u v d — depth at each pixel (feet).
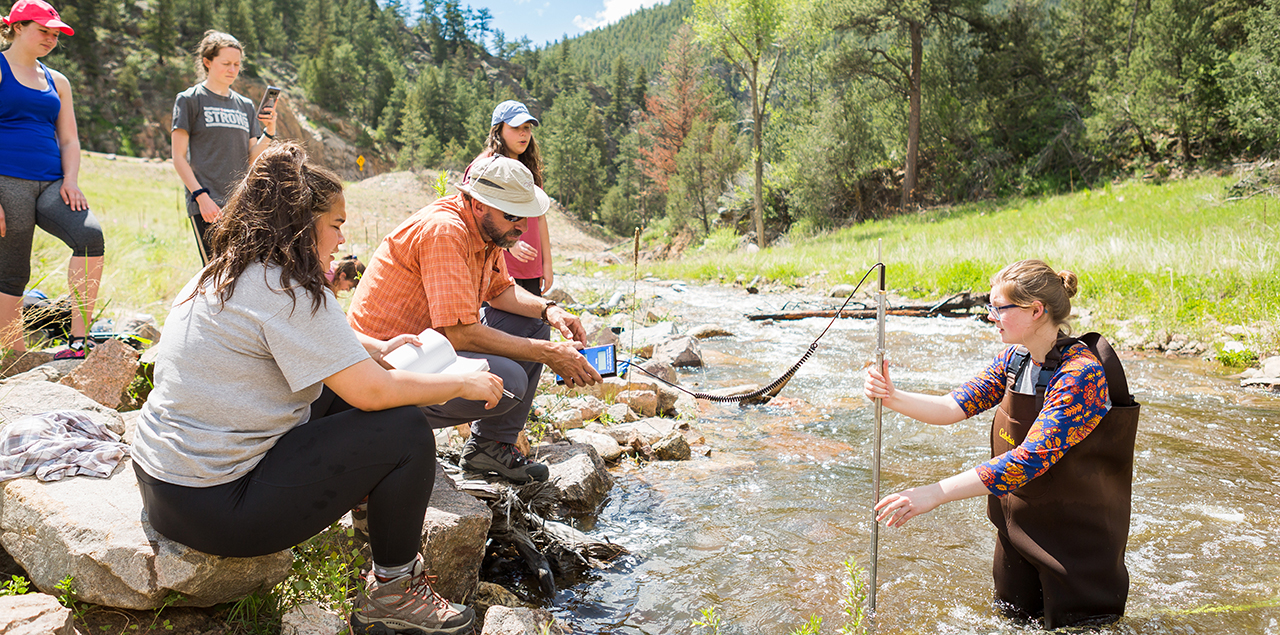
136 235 36.91
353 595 7.80
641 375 17.52
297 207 6.24
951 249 44.75
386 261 9.29
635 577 9.25
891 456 13.76
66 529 6.72
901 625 7.98
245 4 348.59
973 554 9.73
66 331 14.76
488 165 9.05
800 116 116.98
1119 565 7.77
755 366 21.67
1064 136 85.92
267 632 7.09
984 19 95.35
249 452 6.19
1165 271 29.04
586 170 310.04
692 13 93.61
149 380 12.34
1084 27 95.14
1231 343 21.50
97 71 293.43
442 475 9.74
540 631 7.50
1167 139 76.48
